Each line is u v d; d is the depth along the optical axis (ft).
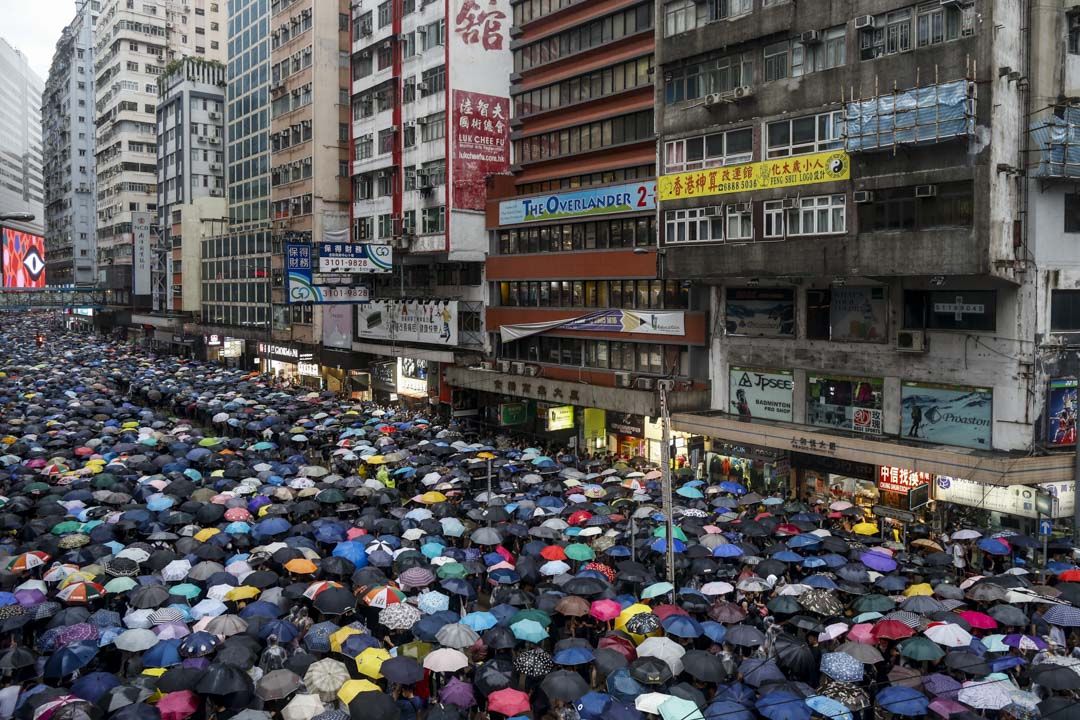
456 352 156.66
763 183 96.12
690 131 104.37
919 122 81.00
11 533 78.48
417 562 66.85
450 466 103.91
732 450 106.93
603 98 130.11
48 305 339.77
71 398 158.40
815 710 42.83
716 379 111.96
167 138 326.65
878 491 94.07
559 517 81.15
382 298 176.65
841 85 89.25
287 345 224.74
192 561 68.13
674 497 90.12
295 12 214.28
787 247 93.97
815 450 95.76
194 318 297.53
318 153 207.82
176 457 109.40
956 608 58.80
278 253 227.61
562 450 130.72
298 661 49.57
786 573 67.87
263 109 236.02
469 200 151.12
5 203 630.33
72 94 509.35
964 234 79.30
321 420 138.51
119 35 399.85
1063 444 84.58
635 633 54.34
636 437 125.39
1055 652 50.24
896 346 92.02
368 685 44.93
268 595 60.59
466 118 150.30
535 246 141.38
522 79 149.18
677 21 105.60
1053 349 83.15
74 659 48.52
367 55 176.45
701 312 111.96
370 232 178.19
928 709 45.21
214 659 49.49
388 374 180.96
